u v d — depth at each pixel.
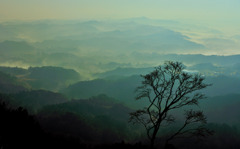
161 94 23.91
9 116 25.17
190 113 24.38
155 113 24.70
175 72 23.58
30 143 22.48
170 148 25.20
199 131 24.53
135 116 24.53
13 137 21.84
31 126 26.16
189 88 23.22
